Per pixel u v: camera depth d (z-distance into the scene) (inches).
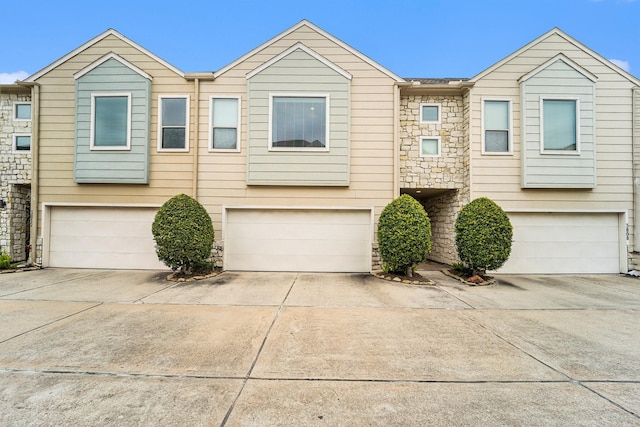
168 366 123.4
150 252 338.3
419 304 215.0
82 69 335.3
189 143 338.0
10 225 367.2
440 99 355.9
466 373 120.3
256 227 337.7
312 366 124.6
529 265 335.0
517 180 335.3
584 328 169.9
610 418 94.0
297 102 334.0
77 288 253.8
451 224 368.2
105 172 331.9
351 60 339.3
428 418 93.4
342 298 229.1
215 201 335.6
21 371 118.5
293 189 335.3
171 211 288.4
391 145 336.8
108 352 135.5
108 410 95.5
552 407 99.2
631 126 336.8
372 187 335.0
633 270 329.7
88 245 341.4
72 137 340.8
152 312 192.7
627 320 183.9
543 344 148.2
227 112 341.1
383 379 115.3
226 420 91.4
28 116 365.7
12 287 256.2
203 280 287.9
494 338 155.3
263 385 110.3
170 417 92.5
